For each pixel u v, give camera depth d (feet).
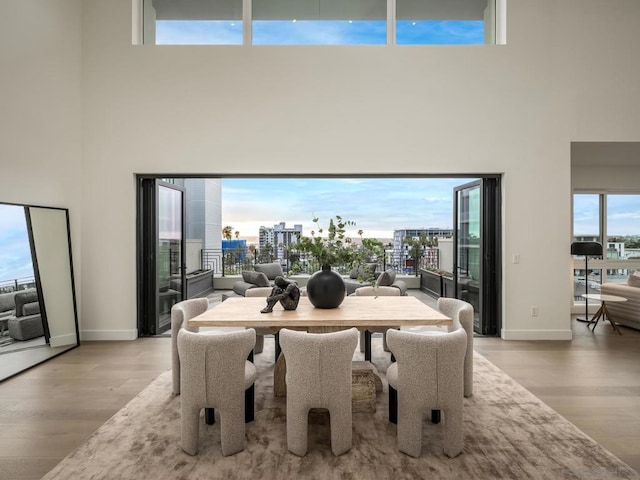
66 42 14.06
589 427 8.07
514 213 15.01
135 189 15.19
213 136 15.03
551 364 12.04
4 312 11.04
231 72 15.06
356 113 15.07
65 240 13.89
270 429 8.00
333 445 6.95
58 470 6.56
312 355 6.77
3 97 11.28
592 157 18.11
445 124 15.06
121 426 8.09
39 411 8.86
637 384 10.43
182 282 17.72
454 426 6.85
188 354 6.93
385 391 10.05
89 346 14.05
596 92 15.05
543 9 15.06
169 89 14.99
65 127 13.99
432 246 29.91
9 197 11.50
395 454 7.03
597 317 16.90
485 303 15.62
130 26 15.02
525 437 7.61
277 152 15.05
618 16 15.07
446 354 6.70
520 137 15.01
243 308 9.82
